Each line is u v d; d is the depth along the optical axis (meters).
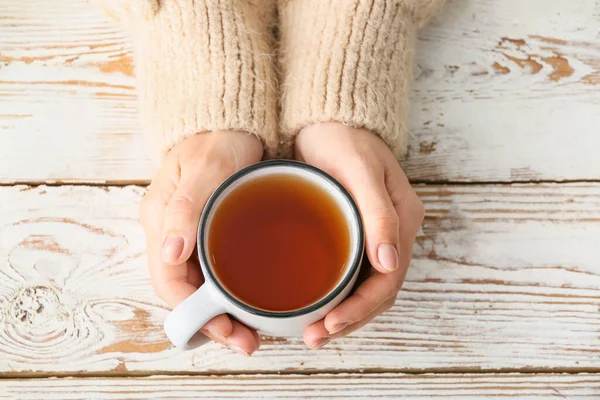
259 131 0.52
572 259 0.57
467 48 0.61
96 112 0.59
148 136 0.54
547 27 0.61
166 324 0.44
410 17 0.59
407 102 0.57
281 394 0.54
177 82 0.54
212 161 0.49
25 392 0.54
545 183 0.58
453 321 0.56
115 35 0.61
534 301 0.56
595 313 0.56
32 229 0.57
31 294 0.55
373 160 0.50
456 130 0.59
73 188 0.57
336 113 0.51
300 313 0.43
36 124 0.59
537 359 0.55
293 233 0.45
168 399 0.54
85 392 0.54
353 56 0.54
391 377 0.55
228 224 0.45
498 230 0.57
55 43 0.60
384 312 0.56
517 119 0.60
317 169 0.45
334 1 0.56
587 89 0.60
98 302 0.55
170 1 0.56
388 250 0.45
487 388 0.55
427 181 0.58
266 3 0.60
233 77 0.53
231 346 0.48
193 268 0.50
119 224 0.57
